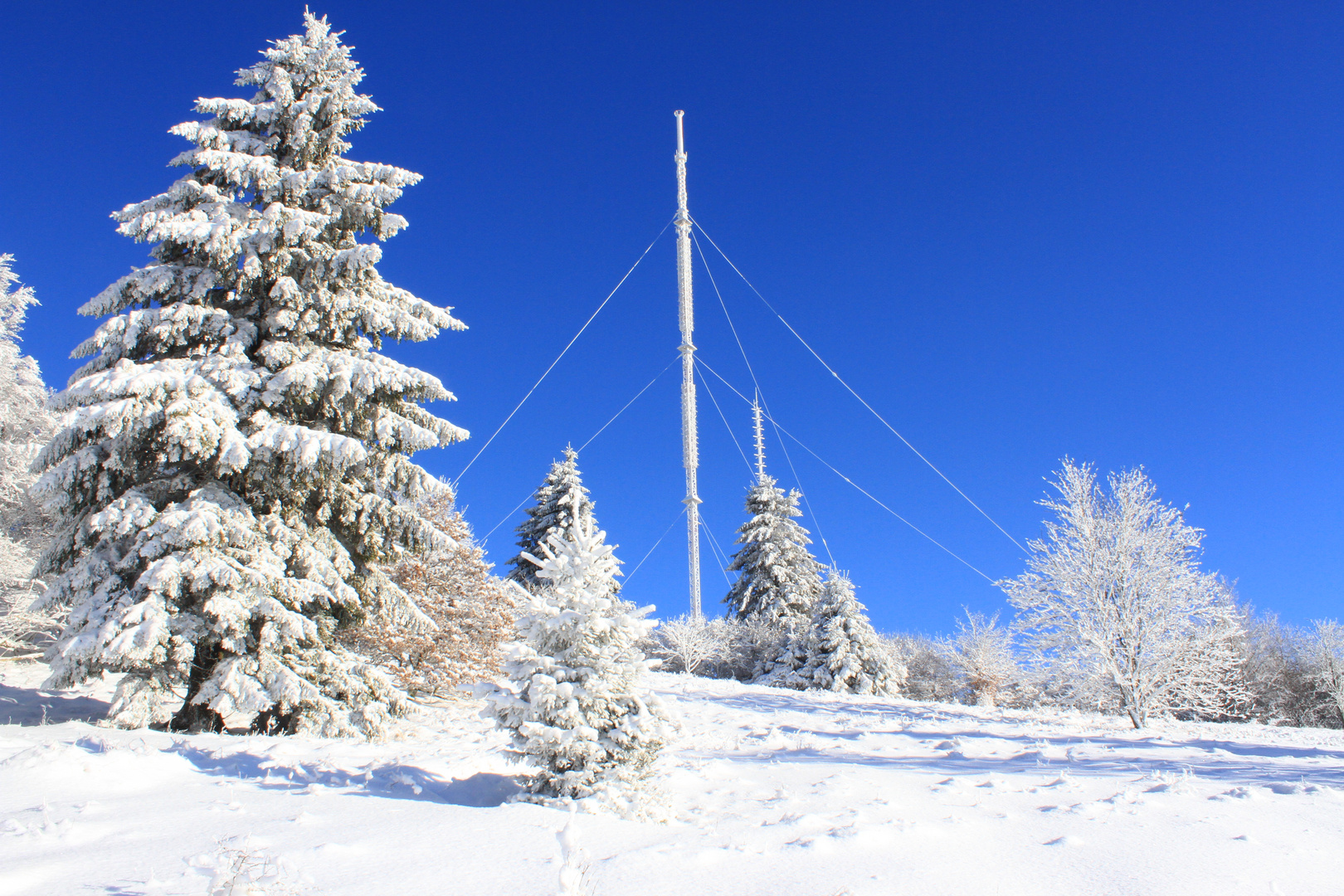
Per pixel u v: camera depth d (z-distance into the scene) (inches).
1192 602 819.4
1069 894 190.5
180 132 464.4
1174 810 269.6
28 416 826.2
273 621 418.3
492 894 170.4
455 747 401.7
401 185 505.7
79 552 435.8
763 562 1690.5
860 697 960.3
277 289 459.5
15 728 370.3
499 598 641.0
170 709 489.7
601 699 272.2
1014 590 880.9
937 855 216.1
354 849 195.0
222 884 152.8
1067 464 879.1
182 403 402.9
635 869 193.0
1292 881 204.5
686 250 1624.0
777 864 202.5
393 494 509.0
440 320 525.0
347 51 526.0
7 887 161.2
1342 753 499.2
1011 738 547.5
